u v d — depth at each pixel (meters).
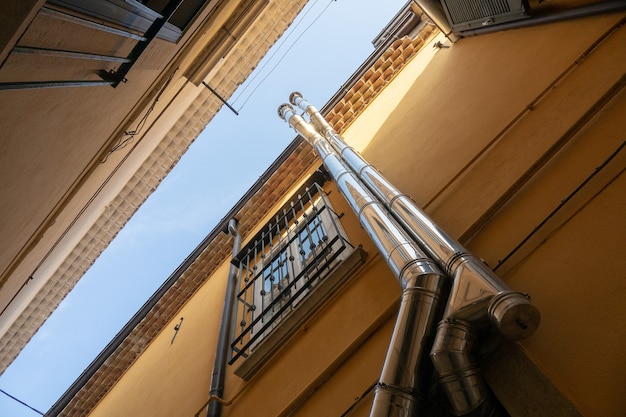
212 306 7.61
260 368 4.93
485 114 4.74
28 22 2.52
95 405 8.70
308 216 6.84
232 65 10.80
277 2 10.65
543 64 4.50
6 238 4.64
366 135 7.39
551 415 2.46
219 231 9.30
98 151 5.57
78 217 6.76
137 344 9.02
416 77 7.31
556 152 3.65
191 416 5.36
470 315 2.75
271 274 5.94
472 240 3.70
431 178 4.75
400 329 3.01
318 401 3.91
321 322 4.64
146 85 5.75
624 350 2.46
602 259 2.83
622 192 3.01
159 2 4.52
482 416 2.63
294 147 9.06
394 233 3.76
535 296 2.99
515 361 2.71
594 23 4.27
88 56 3.59
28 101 3.36
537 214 3.41
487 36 6.01
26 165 3.97
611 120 3.45
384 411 2.71
